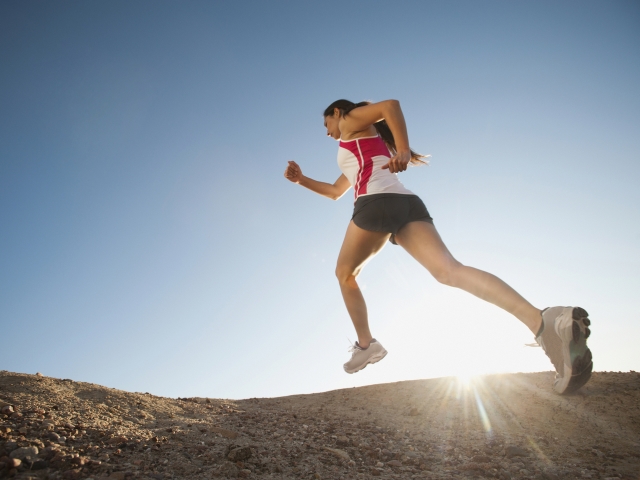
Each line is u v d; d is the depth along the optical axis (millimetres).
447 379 4348
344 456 2633
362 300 3592
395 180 3117
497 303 2916
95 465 2109
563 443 2850
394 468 2549
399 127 2936
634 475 2369
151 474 2094
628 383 3533
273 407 4047
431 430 3285
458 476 2428
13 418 2588
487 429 3184
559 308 2828
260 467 2359
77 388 3389
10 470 1972
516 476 2424
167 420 3066
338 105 3447
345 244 3330
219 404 3922
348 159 3234
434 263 2990
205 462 2348
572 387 3090
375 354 3619
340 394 4473
